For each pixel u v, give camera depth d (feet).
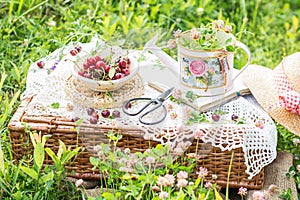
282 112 5.73
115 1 8.07
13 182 5.41
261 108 5.78
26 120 5.58
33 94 5.83
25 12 7.30
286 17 8.76
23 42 7.21
